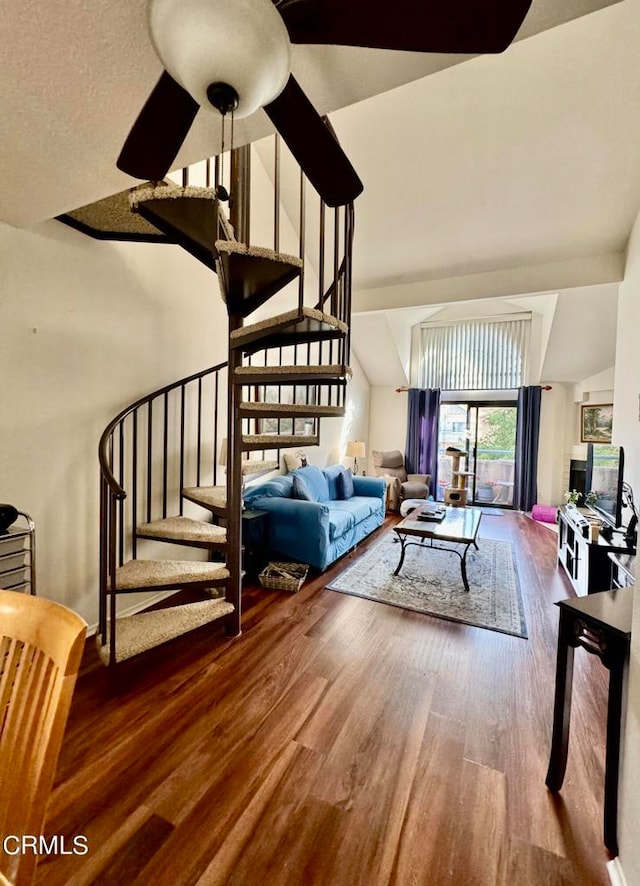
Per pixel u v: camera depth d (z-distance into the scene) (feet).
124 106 4.24
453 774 4.96
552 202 10.04
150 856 3.92
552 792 4.75
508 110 8.14
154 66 3.78
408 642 8.01
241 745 5.32
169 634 7.00
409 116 8.73
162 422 9.75
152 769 4.92
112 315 8.41
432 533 10.99
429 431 22.97
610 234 10.82
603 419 18.48
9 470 6.80
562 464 20.97
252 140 5.07
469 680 6.86
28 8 3.16
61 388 7.52
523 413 20.88
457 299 13.50
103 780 4.75
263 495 12.47
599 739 5.63
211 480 11.21
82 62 3.68
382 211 11.38
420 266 13.26
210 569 7.95
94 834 4.12
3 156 4.93
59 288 7.41
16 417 6.86
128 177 5.43
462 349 22.39
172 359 9.90
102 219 7.27
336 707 6.11
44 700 2.52
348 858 3.96
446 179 10.00
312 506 11.36
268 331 6.73
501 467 22.58
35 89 3.95
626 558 8.63
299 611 9.27
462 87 7.92
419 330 23.29
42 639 2.70
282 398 14.89
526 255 12.12
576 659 7.52
